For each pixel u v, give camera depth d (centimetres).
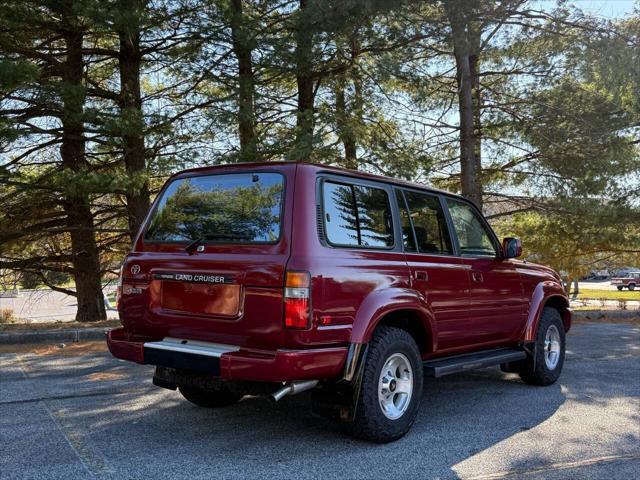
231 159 1049
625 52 1098
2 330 892
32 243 1305
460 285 493
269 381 356
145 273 423
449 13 1070
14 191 1159
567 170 1242
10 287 1520
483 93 1377
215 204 414
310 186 388
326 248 381
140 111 1043
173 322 403
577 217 1295
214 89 1217
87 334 868
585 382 636
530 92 1288
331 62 1184
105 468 357
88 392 554
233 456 381
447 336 479
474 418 484
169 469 356
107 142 1087
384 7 1010
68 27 1077
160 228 438
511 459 382
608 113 1207
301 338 355
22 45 1083
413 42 1129
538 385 615
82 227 1223
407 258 448
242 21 1073
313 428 446
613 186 1230
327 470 357
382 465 367
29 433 427
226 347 381
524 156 1320
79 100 977
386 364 412
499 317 543
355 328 386
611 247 1413
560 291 641
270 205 386
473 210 555
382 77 1077
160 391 561
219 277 380
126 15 935
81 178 966
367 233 423
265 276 363
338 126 1076
